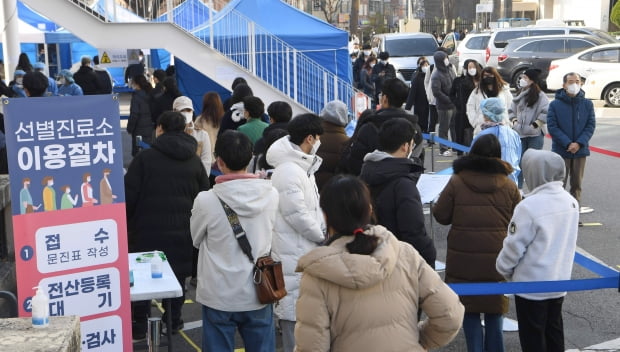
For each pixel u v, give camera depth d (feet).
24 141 13.85
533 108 34.19
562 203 15.92
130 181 19.77
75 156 14.26
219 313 15.60
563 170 15.97
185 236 20.07
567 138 31.78
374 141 21.52
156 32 44.98
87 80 51.78
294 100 50.08
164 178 19.79
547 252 15.83
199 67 46.34
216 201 15.53
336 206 10.78
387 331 10.57
